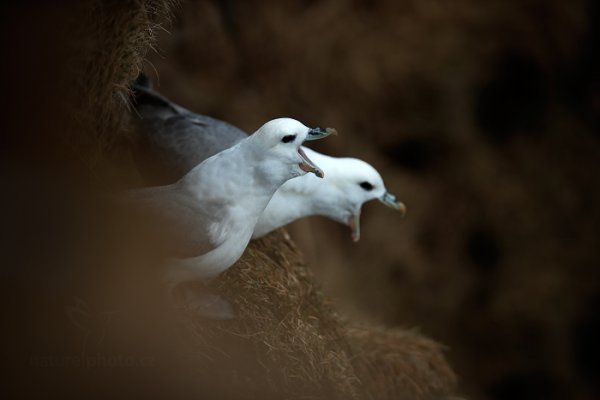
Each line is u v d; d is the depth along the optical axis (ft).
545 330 39.65
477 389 38.34
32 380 27.89
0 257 28.04
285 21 38.19
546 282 40.16
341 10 39.32
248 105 36.24
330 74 38.29
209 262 28.48
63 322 28.04
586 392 39.52
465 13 41.06
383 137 39.14
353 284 36.04
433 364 30.50
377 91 38.93
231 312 28.71
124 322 28.19
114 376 28.04
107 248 28.25
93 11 28.50
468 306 39.24
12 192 28.17
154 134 29.22
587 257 40.86
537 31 42.32
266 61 37.37
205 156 29.17
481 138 41.16
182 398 28.22
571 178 42.27
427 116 39.73
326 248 35.94
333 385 29.09
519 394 39.22
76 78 28.48
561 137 42.73
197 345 28.45
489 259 40.24
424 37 40.06
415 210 38.81
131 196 28.45
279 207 29.35
